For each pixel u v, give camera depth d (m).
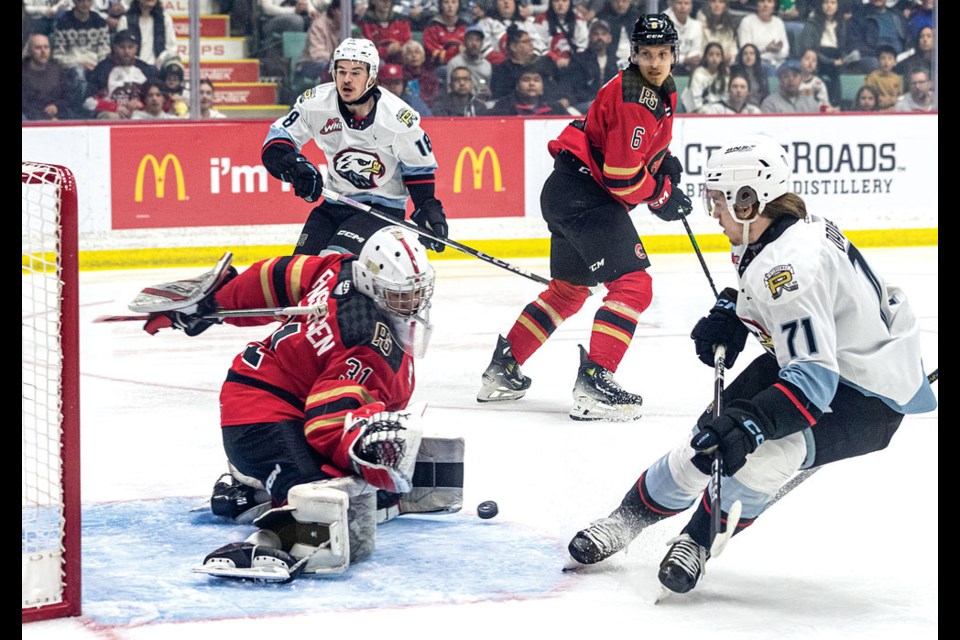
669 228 21.34
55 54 19.31
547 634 5.42
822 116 21.84
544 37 21.12
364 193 10.53
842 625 5.54
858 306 5.59
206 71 20.22
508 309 15.95
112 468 8.48
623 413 10.01
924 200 22.41
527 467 8.46
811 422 5.46
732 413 5.45
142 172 19.12
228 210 19.53
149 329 7.18
